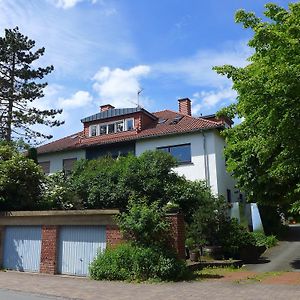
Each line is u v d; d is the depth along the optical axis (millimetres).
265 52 10125
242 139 14352
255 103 10000
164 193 19750
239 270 15062
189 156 26719
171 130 27781
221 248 17875
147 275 12773
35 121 32250
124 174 20625
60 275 14711
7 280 13352
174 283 12078
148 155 21188
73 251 14961
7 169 18125
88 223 14734
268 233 26266
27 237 16266
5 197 17719
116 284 12164
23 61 33062
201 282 12234
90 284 12250
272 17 11445
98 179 21219
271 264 16578
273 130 10188
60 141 35500
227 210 19828
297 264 16172
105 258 13617
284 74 8953
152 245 13281
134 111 30078
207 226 18156
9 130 31234
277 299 9375
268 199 16703
